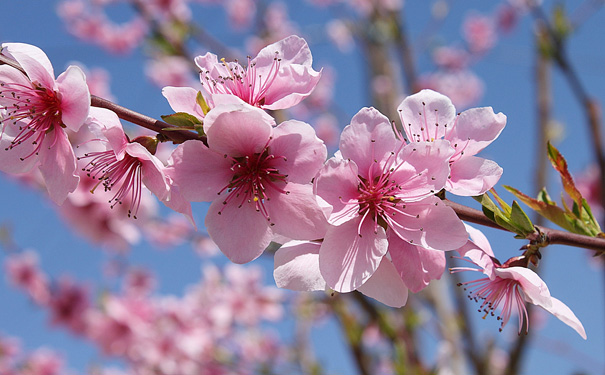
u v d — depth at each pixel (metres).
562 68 0.59
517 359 0.71
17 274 1.02
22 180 0.91
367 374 0.73
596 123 0.53
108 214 0.72
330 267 0.36
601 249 0.38
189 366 1.03
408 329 0.71
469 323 0.76
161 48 0.86
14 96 0.38
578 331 0.37
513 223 0.38
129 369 1.04
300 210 0.37
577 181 0.77
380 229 0.37
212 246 1.01
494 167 0.37
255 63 0.38
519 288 0.38
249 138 0.37
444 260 0.37
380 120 0.37
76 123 0.37
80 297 1.03
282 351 1.07
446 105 0.38
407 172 0.37
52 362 1.10
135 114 0.37
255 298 1.12
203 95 0.38
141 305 1.06
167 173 0.37
